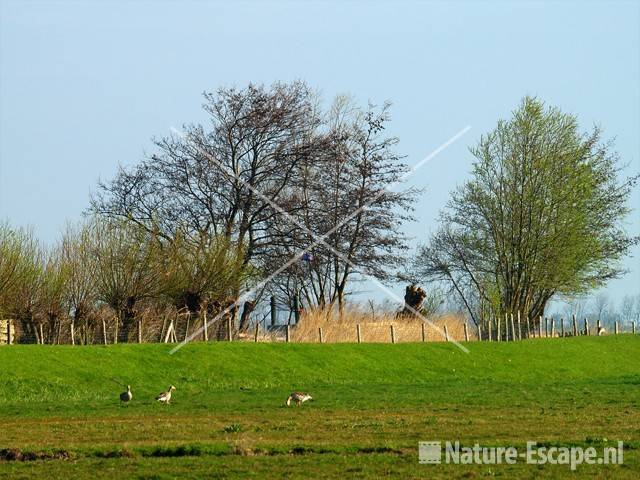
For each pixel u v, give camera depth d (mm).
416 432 55969
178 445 49938
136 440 53531
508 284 146000
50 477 43344
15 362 83188
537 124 145500
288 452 49156
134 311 111125
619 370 108938
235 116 128750
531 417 63500
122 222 117812
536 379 97812
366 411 67250
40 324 105750
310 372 92188
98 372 84312
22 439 54250
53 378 81250
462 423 60125
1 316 104625
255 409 68500
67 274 109125
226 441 52125
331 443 51312
